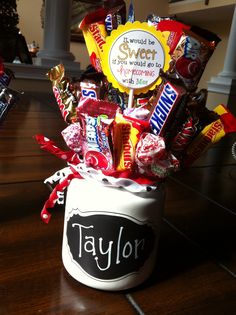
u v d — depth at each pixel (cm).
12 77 32
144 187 28
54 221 40
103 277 29
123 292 30
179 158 31
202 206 50
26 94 146
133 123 27
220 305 29
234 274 34
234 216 48
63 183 33
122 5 30
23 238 36
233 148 75
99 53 30
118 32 29
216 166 72
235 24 189
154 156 26
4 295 27
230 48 191
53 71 31
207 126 31
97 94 29
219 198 54
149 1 417
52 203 34
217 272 34
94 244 29
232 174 67
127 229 29
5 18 148
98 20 29
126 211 28
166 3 436
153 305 28
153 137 26
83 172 30
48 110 112
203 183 60
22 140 73
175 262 35
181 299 29
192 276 33
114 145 27
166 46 28
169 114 27
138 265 30
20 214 41
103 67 29
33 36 414
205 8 388
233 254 38
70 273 30
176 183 59
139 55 29
